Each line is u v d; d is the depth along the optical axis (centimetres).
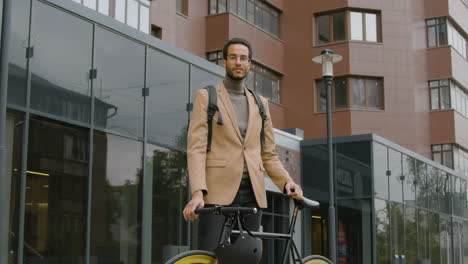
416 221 2269
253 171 349
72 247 1045
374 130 2730
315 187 1998
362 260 1894
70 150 1061
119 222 1141
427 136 2953
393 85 2789
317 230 1967
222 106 350
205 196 339
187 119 1327
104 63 1140
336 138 2006
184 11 2425
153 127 1237
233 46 359
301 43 2830
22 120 980
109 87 1145
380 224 1950
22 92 984
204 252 321
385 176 2025
